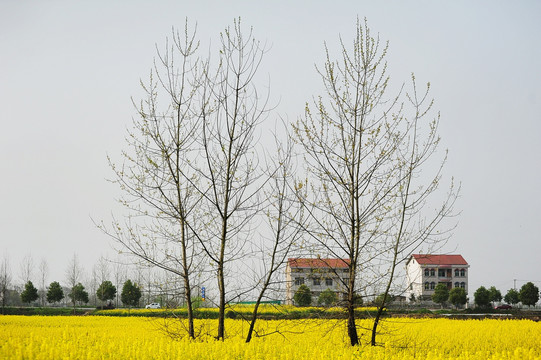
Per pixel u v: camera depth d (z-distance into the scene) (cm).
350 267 1803
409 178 1814
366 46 1855
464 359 1627
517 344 2497
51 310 6094
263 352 1550
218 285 1877
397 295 1838
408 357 1520
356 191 1809
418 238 1800
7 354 1350
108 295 7019
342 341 1941
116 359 1401
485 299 6581
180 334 1945
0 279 7625
